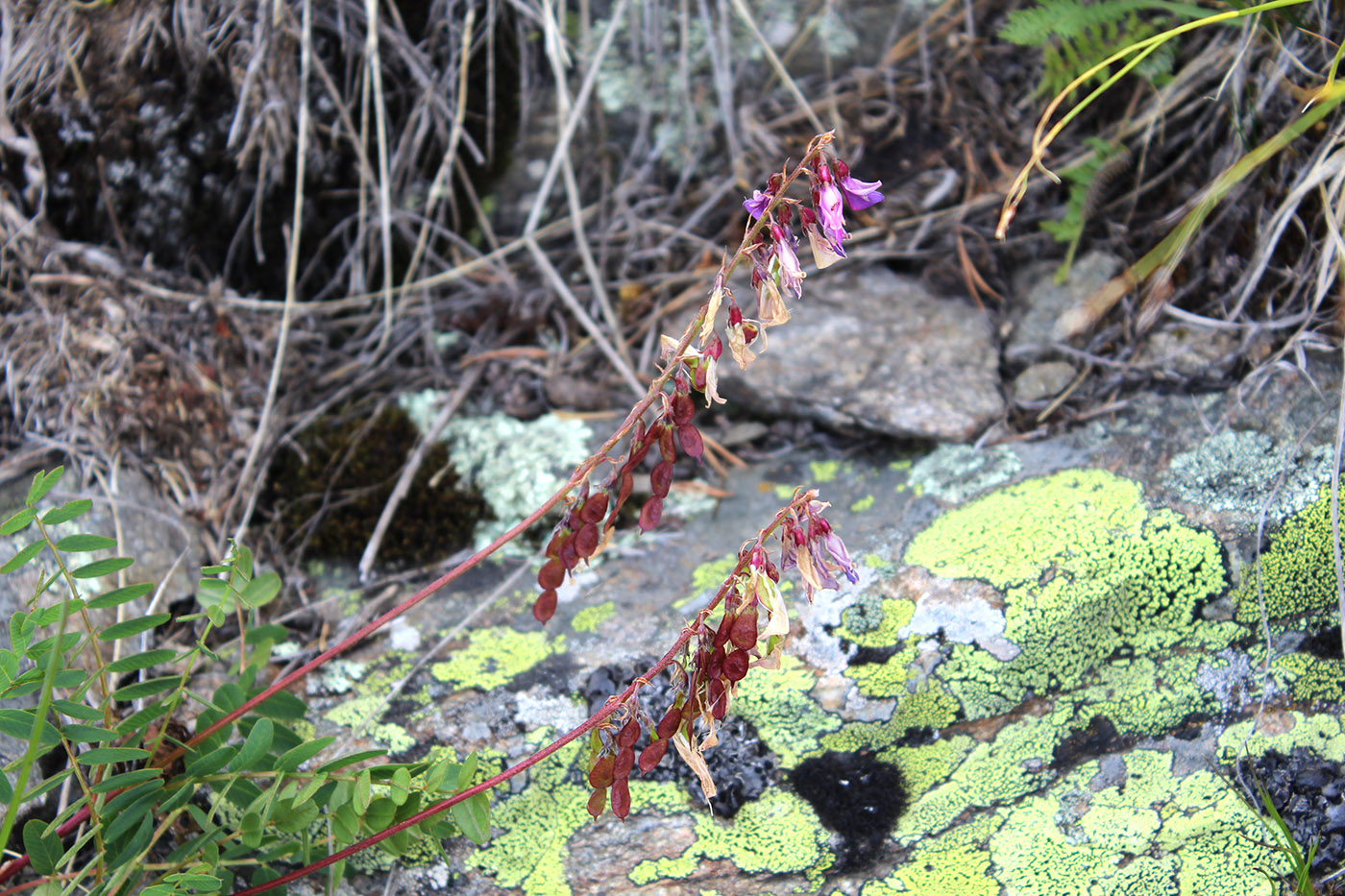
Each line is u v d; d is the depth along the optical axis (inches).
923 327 29.5
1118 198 29.8
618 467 23.0
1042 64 30.5
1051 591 26.5
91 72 29.5
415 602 24.3
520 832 26.1
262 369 30.1
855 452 29.0
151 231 30.4
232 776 24.5
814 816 26.3
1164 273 28.4
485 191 31.7
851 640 26.5
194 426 29.2
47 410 28.6
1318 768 26.7
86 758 23.7
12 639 23.6
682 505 28.7
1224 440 27.5
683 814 26.2
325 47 30.3
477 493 29.0
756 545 22.7
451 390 30.2
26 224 29.3
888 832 26.4
